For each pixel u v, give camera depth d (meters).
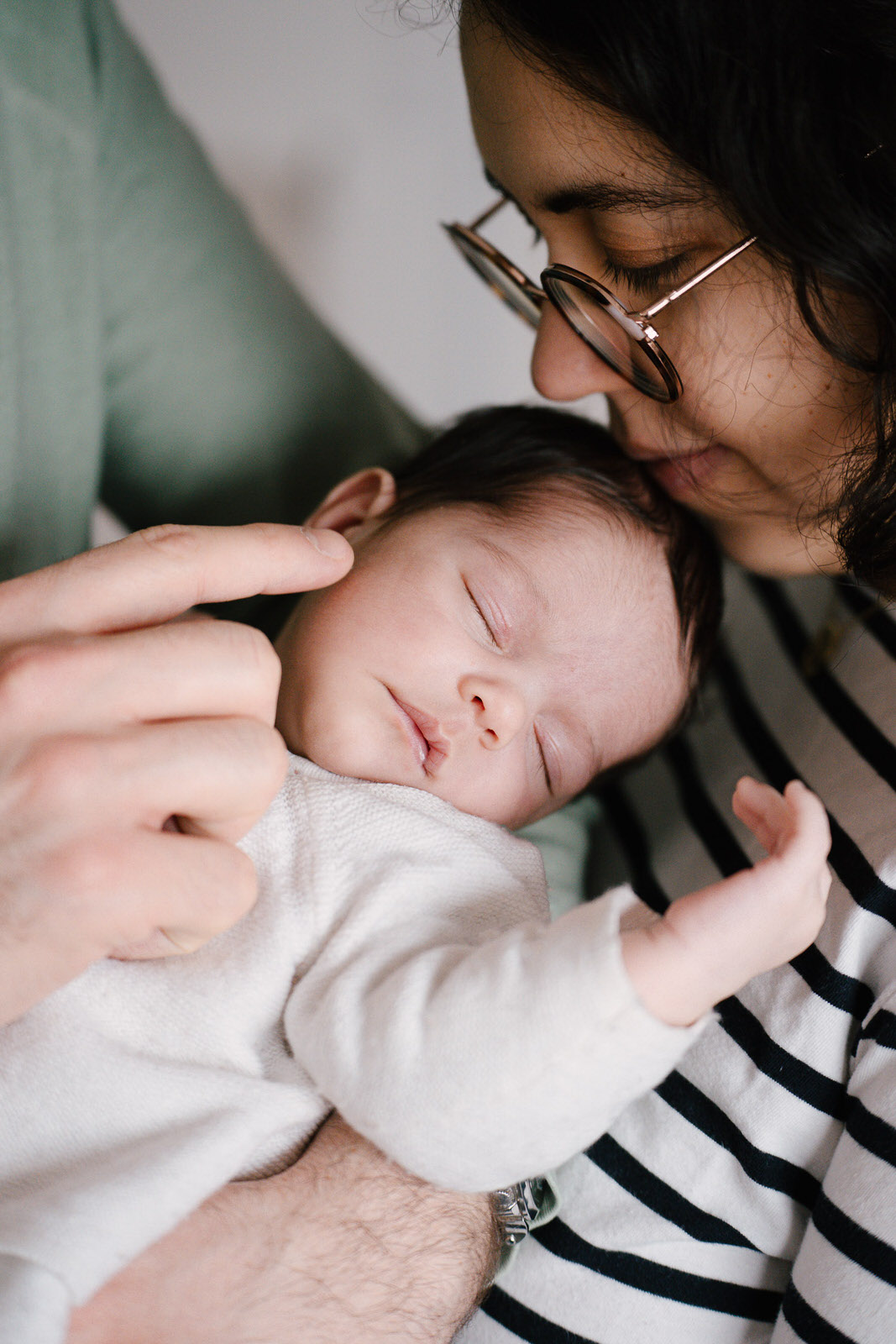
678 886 0.97
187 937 0.62
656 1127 0.81
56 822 0.55
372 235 1.73
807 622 1.11
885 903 0.74
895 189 0.58
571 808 1.18
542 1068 0.62
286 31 1.58
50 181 0.91
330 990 0.71
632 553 1.04
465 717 0.89
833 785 0.85
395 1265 0.72
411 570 0.96
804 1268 0.72
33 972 0.59
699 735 1.13
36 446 0.93
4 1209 0.62
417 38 1.57
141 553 0.62
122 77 1.03
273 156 1.67
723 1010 0.81
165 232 1.09
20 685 0.56
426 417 1.86
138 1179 0.64
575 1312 0.81
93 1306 0.65
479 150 0.82
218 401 1.15
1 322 0.86
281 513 1.22
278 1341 0.67
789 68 0.55
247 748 0.59
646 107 0.60
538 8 0.60
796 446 0.78
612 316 0.75
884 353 0.66
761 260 0.68
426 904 0.77
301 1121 0.73
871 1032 0.72
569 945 0.64
